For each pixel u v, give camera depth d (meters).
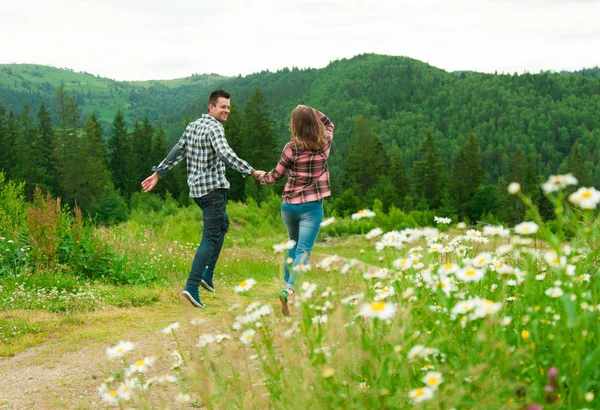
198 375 2.35
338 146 198.62
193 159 5.60
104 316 5.43
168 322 5.23
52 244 7.38
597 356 1.66
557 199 1.86
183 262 9.91
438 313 2.21
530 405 1.72
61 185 79.31
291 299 4.27
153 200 41.69
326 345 2.05
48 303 5.68
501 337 1.94
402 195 100.56
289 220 4.96
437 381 1.78
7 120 87.94
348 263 2.62
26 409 3.08
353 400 1.84
